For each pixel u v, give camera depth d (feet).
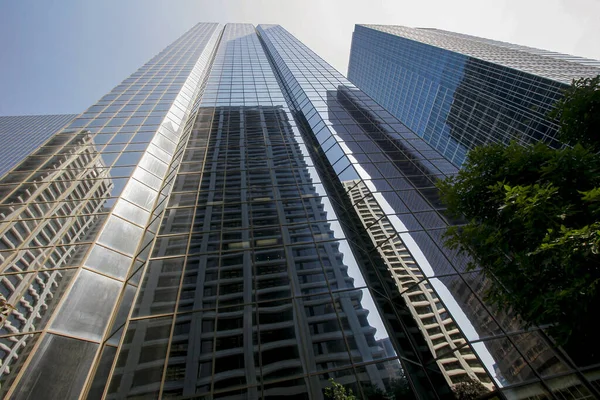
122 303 42.70
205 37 246.88
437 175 74.02
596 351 24.57
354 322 40.04
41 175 65.36
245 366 33.99
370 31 469.57
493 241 27.25
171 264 47.01
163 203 61.77
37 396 30.83
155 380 32.32
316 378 33.42
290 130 100.07
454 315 41.11
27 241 48.39
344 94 123.34
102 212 56.70
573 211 22.58
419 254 50.62
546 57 313.73
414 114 396.16
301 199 64.75
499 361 35.53
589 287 19.44
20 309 38.09
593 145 29.30
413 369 36.19
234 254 49.32
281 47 218.18
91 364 34.58
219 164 77.10
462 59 316.19
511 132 259.80
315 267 47.98
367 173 71.87
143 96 114.73
